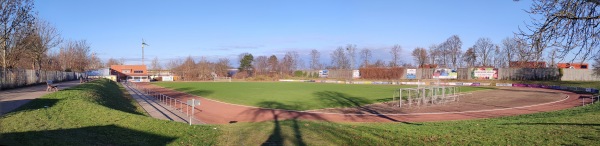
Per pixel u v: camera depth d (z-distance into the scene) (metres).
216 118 24.94
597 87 52.47
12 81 35.72
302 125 15.08
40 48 48.00
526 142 11.00
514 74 71.88
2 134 11.11
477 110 29.75
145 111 25.58
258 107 32.09
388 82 83.94
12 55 36.56
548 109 29.98
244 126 15.08
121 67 120.62
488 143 11.05
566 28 8.01
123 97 36.88
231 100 39.19
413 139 11.92
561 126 13.92
